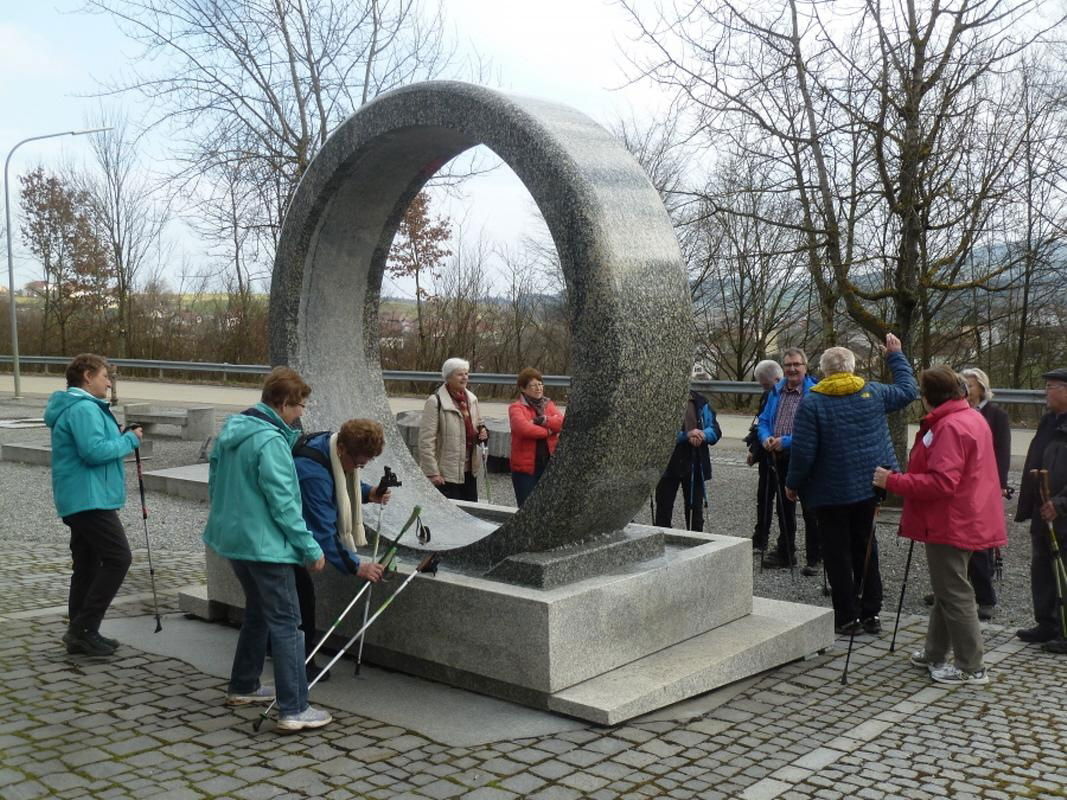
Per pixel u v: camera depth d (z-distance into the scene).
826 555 6.02
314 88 14.42
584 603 4.66
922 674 5.22
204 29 14.13
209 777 3.83
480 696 4.78
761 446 7.97
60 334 37.94
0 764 3.95
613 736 4.27
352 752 4.09
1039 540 5.75
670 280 5.11
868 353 20.94
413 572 4.98
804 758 4.06
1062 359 21.67
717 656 4.99
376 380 6.97
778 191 10.65
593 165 5.07
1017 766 4.00
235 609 6.01
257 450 4.29
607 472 4.96
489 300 28.12
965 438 4.94
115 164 36.88
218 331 33.31
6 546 8.59
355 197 6.43
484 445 7.91
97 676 5.05
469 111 5.39
